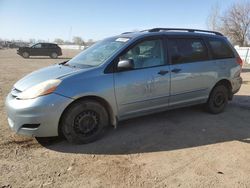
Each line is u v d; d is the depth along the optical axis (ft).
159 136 16.11
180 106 18.30
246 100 25.40
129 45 15.94
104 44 17.54
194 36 18.94
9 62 71.82
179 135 16.33
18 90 14.51
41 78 14.61
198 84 18.74
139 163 12.89
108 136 15.94
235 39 169.89
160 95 16.90
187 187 11.03
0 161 12.75
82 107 14.40
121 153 13.88
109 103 15.07
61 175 11.73
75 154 13.65
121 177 11.66
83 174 11.84
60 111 13.74
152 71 16.37
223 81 20.49
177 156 13.66
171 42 17.62
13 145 14.44
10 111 13.92
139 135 16.19
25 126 13.66
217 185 11.19
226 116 20.20
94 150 14.14
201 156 13.70
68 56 110.73
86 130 14.80
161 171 12.21
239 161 13.26
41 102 13.35
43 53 96.68
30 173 11.82
